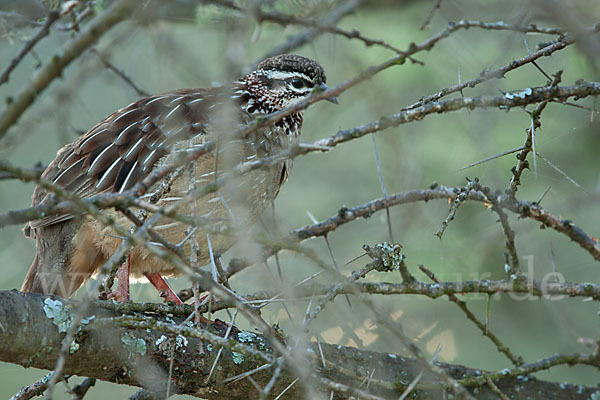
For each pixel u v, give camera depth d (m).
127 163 10.10
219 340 6.61
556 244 11.64
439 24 12.13
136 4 5.51
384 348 10.19
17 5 9.84
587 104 11.45
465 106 7.07
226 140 6.27
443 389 7.96
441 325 11.90
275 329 8.12
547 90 7.37
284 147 11.15
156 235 6.65
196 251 7.07
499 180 9.43
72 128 10.84
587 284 7.98
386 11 12.91
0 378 12.82
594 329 11.05
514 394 8.52
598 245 7.78
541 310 11.80
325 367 7.55
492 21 10.17
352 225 13.02
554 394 8.63
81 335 7.09
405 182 11.89
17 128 6.45
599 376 11.25
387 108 12.33
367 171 13.60
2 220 5.70
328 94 6.39
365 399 6.48
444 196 7.63
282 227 11.57
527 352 11.67
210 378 7.77
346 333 10.52
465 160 12.28
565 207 10.88
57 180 10.08
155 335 7.49
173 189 9.70
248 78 11.34
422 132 12.67
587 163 11.52
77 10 10.15
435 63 12.87
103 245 9.91
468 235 11.96
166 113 10.33
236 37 6.07
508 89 11.98
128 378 7.50
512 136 11.77
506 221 7.78
